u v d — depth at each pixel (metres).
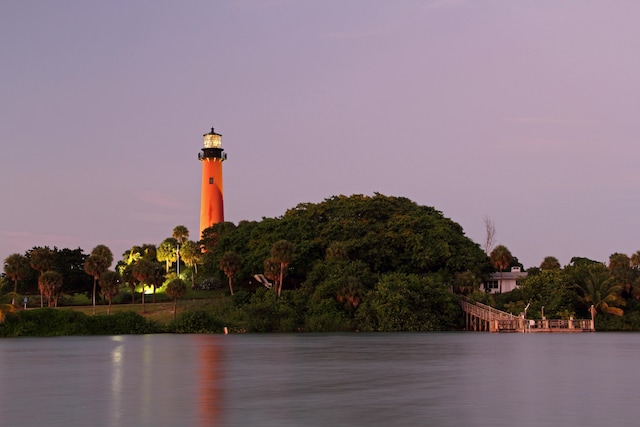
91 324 111.94
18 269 146.88
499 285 145.12
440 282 123.88
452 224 149.50
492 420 29.83
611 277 124.12
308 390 39.09
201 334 110.12
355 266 123.62
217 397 36.47
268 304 118.12
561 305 121.25
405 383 42.25
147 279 135.38
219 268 140.38
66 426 28.86
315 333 111.56
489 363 55.34
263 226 140.75
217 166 181.00
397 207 144.50
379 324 116.31
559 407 33.00
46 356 65.31
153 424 29.20
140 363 56.72
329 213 142.88
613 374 46.88
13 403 34.84
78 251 156.25
